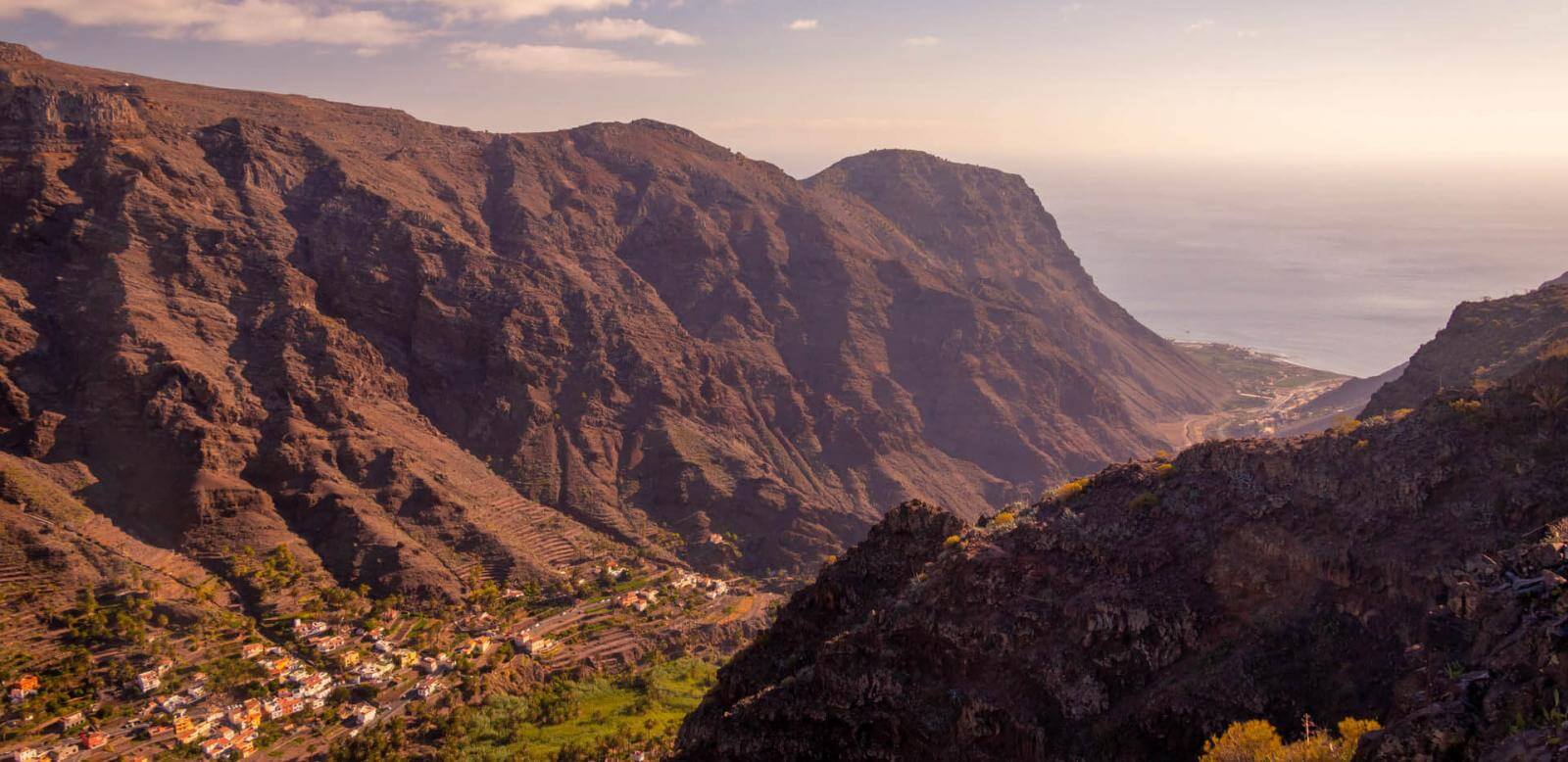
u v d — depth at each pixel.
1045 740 50.31
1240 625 50.81
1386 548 49.28
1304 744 39.66
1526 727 31.95
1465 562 46.09
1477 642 39.31
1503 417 52.91
